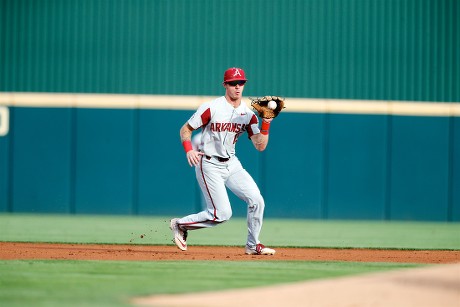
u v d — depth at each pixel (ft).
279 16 186.39
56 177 186.39
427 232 153.17
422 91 186.50
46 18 187.62
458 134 185.26
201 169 92.43
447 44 186.80
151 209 184.55
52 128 186.29
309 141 183.32
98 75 186.91
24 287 64.23
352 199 184.14
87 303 56.18
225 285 66.49
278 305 54.95
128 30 186.91
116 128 185.26
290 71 185.88
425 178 185.26
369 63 186.39
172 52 186.39
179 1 186.39
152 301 57.06
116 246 110.22
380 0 186.39
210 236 135.95
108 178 185.47
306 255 100.42
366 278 66.18
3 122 186.60
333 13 186.50
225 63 186.29
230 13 186.29
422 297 57.41
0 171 186.70
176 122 184.55
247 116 91.15
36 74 187.52
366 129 184.24
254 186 93.50
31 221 163.43
